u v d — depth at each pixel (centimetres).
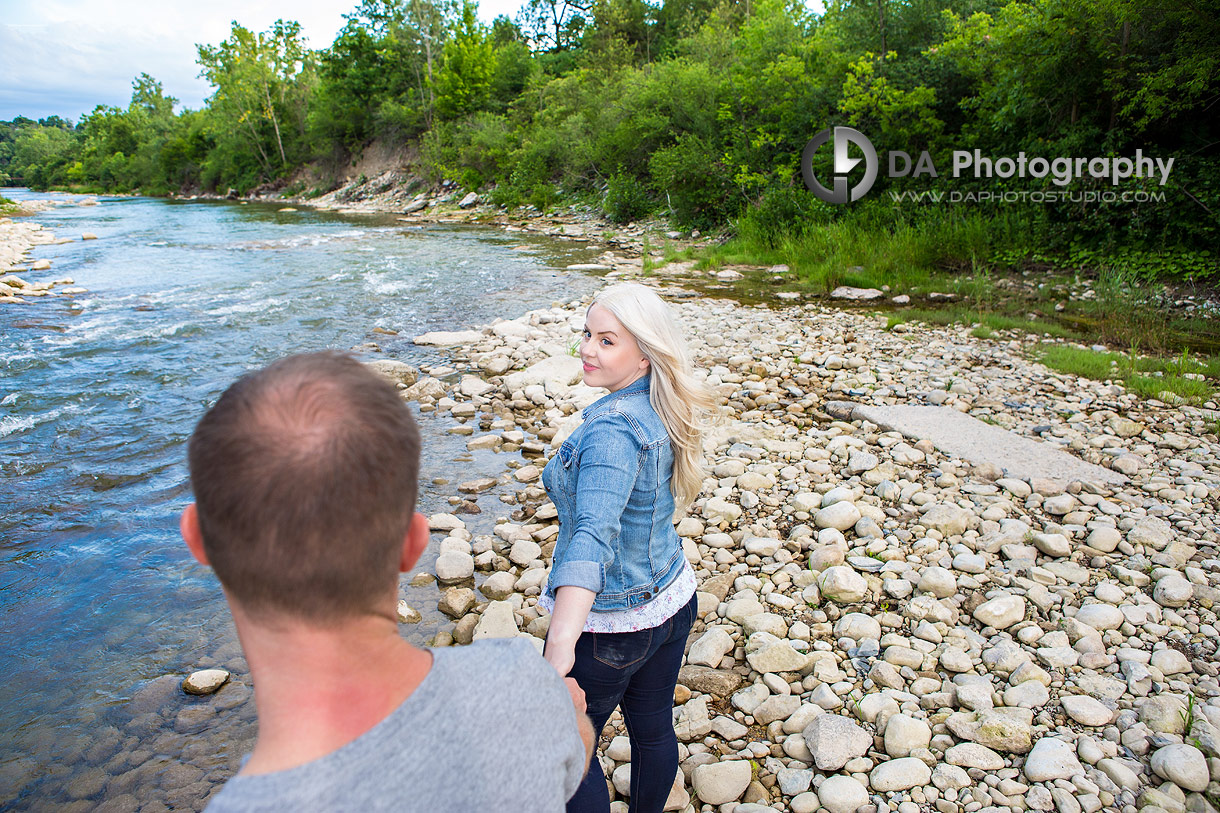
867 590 348
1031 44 1219
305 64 5309
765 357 773
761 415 598
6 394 664
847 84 1539
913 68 1548
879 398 628
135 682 310
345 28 4525
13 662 322
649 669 192
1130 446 510
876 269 1227
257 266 1436
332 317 974
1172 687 275
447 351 819
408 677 81
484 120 3475
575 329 891
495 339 862
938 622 324
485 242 1892
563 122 2919
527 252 1677
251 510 73
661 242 1820
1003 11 1285
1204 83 1005
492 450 551
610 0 3959
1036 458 486
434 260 1532
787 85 1738
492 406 639
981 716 260
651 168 2005
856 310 1023
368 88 4475
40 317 960
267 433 75
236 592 78
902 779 238
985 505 428
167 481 500
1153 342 790
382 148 4391
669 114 2123
